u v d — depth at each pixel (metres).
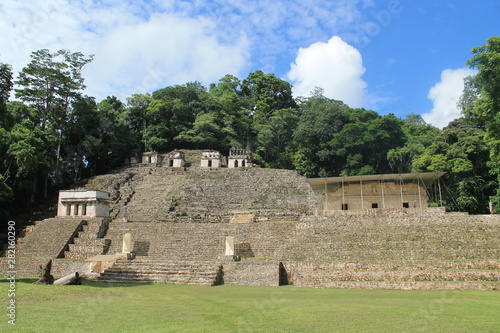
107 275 26.28
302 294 19.16
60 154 64.00
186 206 47.47
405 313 13.40
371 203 37.94
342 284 22.02
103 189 56.34
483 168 48.31
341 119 87.56
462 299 16.70
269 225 32.88
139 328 10.88
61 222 37.09
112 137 72.94
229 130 86.94
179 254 30.31
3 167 47.81
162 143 83.88
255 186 56.03
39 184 56.88
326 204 38.31
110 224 37.44
